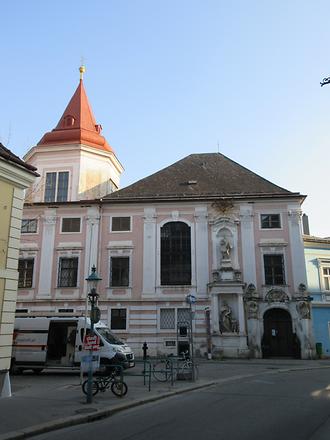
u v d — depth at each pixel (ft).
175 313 108.99
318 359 101.30
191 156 140.56
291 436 27.68
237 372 71.46
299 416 34.24
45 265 115.03
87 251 115.14
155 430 30.68
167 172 131.54
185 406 40.57
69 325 73.46
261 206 114.73
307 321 104.12
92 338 43.68
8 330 48.47
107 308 110.52
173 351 105.81
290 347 104.99
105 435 29.76
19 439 29.07
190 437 28.17
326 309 111.75
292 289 107.76
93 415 35.83
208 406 40.09
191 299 70.03
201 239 113.80
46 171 130.93
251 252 111.24
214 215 115.34
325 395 45.50
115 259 114.93
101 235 116.26
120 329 108.78
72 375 70.79
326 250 118.11
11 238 51.13
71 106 143.74
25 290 113.60
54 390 50.44
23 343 72.59
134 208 118.01
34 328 73.26
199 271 111.14
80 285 112.47
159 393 47.09
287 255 110.42
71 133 134.10
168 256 114.01
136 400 42.63
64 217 118.73
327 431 29.01
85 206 118.52
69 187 128.16
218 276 107.76
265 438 27.32
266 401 42.06
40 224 118.52
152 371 56.95
